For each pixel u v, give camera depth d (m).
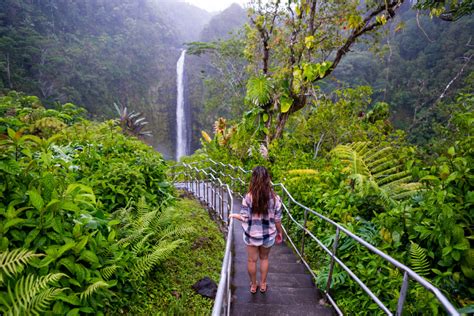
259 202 3.38
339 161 7.07
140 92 65.94
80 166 4.89
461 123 4.41
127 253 3.71
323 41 12.10
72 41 60.97
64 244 2.86
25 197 2.91
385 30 11.39
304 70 11.20
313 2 11.41
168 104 67.50
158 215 4.90
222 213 6.90
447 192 3.51
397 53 48.50
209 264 5.00
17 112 6.84
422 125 29.70
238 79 29.28
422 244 3.66
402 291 2.21
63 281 2.71
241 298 3.59
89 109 50.19
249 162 12.30
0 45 39.22
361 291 3.54
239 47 27.56
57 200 2.76
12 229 2.65
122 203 4.67
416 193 4.70
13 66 40.38
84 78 51.03
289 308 3.41
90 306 2.82
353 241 4.17
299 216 6.28
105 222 3.55
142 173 5.40
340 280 3.71
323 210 5.68
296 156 11.12
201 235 5.92
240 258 5.03
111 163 5.18
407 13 50.62
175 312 3.59
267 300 3.56
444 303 1.67
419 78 43.66
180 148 62.81
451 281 3.12
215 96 33.00
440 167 3.81
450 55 41.31
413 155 6.44
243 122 13.82
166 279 4.17
